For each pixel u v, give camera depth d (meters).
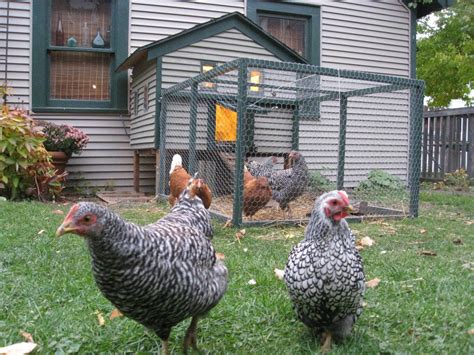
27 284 1.56
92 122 4.46
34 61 4.28
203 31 3.86
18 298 1.46
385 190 4.08
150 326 1.07
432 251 2.24
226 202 3.51
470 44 6.62
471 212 3.60
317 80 3.94
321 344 1.23
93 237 0.91
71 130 4.09
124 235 0.93
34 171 3.68
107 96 4.53
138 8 4.52
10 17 4.21
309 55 5.02
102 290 0.98
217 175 3.72
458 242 2.46
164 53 3.79
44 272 1.72
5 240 2.13
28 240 2.17
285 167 3.58
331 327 1.23
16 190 3.67
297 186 3.19
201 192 1.73
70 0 4.38
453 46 7.14
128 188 4.58
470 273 1.81
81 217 0.89
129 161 4.58
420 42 7.62
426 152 6.03
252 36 3.96
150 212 3.25
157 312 1.01
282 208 3.23
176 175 2.81
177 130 3.80
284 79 3.91
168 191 3.84
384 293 1.57
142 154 4.37
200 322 1.34
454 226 2.95
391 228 2.86
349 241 1.17
